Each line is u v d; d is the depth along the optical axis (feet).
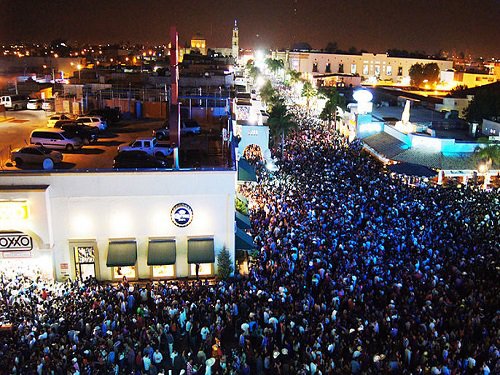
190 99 163.22
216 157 117.19
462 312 79.00
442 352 68.44
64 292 86.99
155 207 98.07
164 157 116.78
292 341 73.87
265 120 199.72
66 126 126.72
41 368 64.85
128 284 92.27
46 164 99.35
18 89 219.00
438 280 89.86
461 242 107.45
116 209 96.99
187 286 90.79
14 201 91.61
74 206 95.66
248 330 76.84
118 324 77.36
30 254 94.58
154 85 190.19
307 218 116.37
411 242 105.60
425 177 164.76
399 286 86.12
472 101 249.96
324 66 491.72
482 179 169.89
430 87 454.40
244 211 118.73
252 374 71.51
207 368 68.64
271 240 105.81
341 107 258.98
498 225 116.88
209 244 99.30
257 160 173.88
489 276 93.20
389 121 219.41
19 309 79.00
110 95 168.55
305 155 185.57
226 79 207.62
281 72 441.68
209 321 79.00
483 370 64.18
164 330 76.48
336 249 101.19
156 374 69.10
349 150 199.31
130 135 136.87
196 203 98.89
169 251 97.35
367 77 495.82
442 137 175.63
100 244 97.91
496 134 191.72
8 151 117.19
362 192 139.13
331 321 77.46
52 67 287.89
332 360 67.51
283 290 85.25
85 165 107.96
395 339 73.92
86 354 68.90
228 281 97.45
